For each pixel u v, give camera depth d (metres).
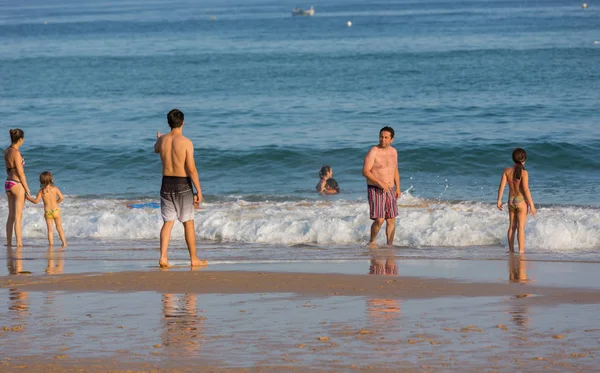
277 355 15.20
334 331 17.06
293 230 33.38
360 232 32.75
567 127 65.19
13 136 32.44
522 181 28.89
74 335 16.91
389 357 14.98
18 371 14.29
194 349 15.70
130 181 51.12
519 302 20.06
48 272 25.77
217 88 106.69
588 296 20.80
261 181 50.03
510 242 29.70
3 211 39.09
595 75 105.25
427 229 32.34
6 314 19.06
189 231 26.20
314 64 138.88
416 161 52.94
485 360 14.73
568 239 30.34
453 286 22.31
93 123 76.06
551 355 15.03
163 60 157.50
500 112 75.00
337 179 50.16
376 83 106.69
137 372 14.20
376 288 22.02
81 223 36.06
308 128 68.94
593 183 46.69
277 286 22.33
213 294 21.33
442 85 102.00
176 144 25.55
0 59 171.25
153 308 19.61
